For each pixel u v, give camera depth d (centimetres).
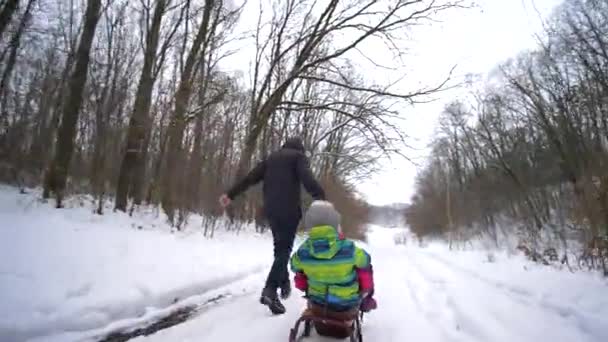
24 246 433
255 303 436
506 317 409
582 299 448
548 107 2336
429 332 364
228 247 772
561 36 1608
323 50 1487
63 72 1427
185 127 991
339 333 316
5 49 1269
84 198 889
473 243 2461
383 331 362
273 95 1348
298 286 317
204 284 484
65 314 317
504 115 3206
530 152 2788
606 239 638
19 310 301
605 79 1569
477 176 3416
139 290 403
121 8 1469
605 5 1478
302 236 1434
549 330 364
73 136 830
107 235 564
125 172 904
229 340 314
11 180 1016
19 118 1347
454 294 536
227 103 1219
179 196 931
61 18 1680
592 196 673
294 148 403
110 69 1249
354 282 298
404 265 981
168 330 337
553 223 1055
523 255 1081
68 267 407
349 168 2450
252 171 411
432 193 5147
